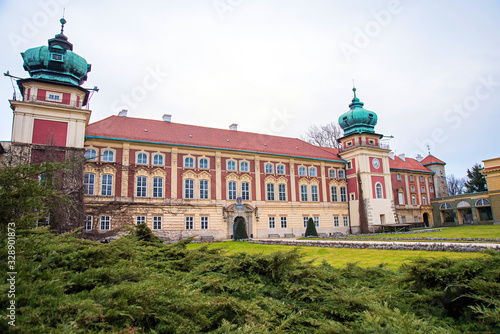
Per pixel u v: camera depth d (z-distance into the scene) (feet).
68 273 19.75
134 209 127.75
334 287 25.18
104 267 22.76
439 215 230.07
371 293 24.54
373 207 179.11
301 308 22.04
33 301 14.75
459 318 21.68
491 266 22.41
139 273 22.72
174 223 134.51
